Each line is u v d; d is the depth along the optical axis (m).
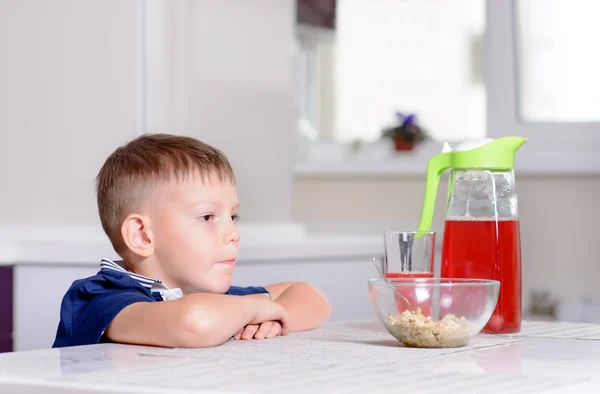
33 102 2.11
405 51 4.11
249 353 0.99
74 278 1.94
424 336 1.04
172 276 1.41
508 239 1.24
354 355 0.97
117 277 1.28
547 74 3.70
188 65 2.09
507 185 1.27
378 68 4.12
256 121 2.30
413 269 1.22
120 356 0.96
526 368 0.86
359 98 4.11
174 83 2.06
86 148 2.06
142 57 2.02
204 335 1.04
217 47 2.18
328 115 4.07
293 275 2.21
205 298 1.11
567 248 3.53
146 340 1.08
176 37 2.06
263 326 1.18
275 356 0.96
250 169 2.28
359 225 3.65
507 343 1.10
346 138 4.09
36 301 1.96
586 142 3.53
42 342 1.95
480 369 0.85
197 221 1.38
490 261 1.23
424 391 0.72
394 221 3.67
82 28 2.07
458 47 4.05
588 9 3.66
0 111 2.15
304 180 3.71
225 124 2.21
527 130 3.60
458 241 1.26
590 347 1.05
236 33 2.24
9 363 0.90
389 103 4.11
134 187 1.40
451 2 4.06
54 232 2.05
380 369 0.85
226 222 1.41
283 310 1.22
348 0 4.14
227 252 1.40
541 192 3.55
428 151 3.80
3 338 1.97
